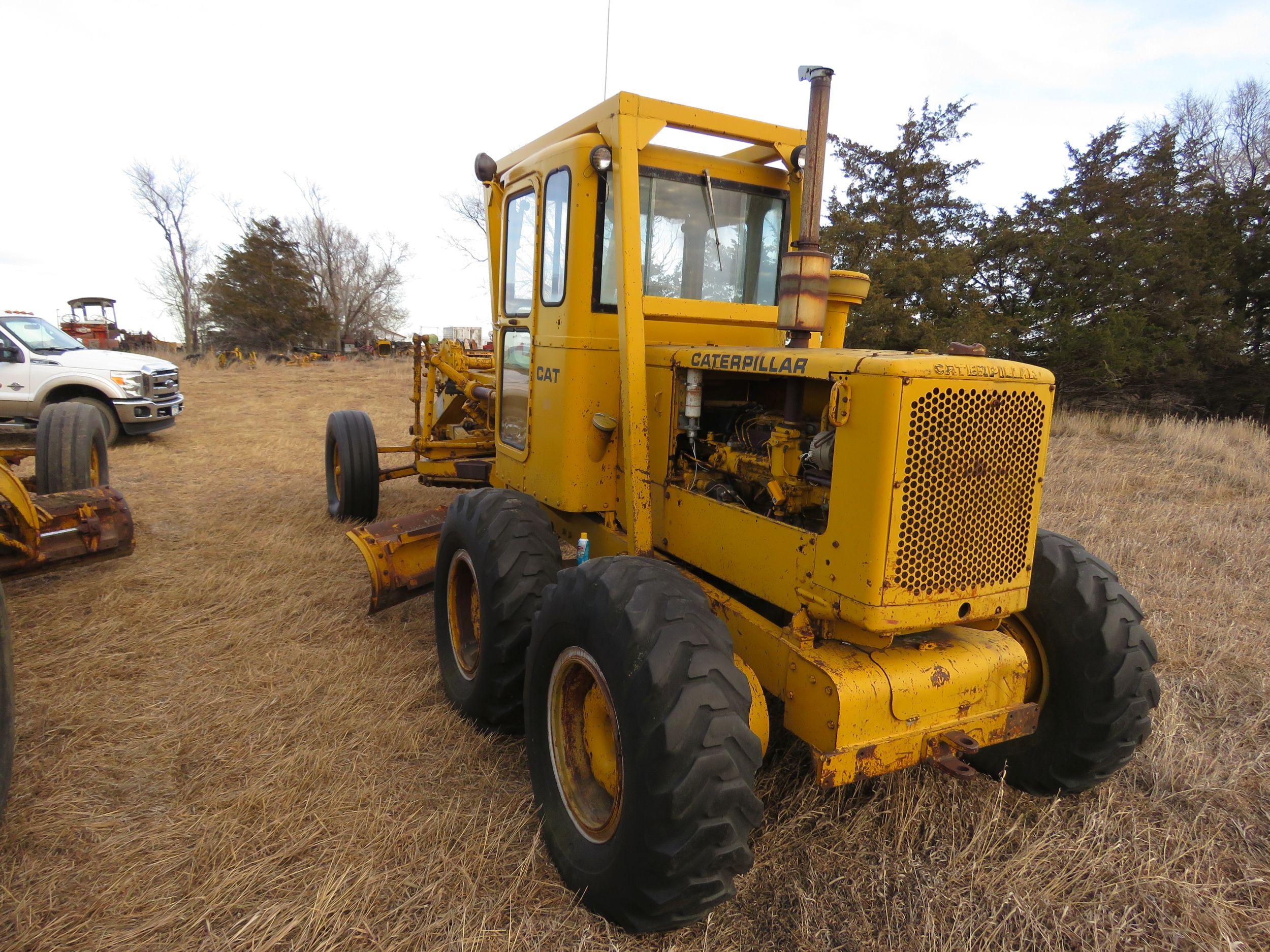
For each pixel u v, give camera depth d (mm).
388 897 2279
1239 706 3672
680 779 1957
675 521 2988
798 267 2578
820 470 2348
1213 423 13789
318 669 3727
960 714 2381
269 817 2609
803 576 2328
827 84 2502
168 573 4965
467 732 3209
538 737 2607
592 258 3168
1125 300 16766
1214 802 2912
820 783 2152
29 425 9492
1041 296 17328
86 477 5570
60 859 2406
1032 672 2836
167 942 2100
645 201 3279
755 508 2748
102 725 3164
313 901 2236
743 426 2924
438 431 6715
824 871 2453
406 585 4148
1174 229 17109
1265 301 17891
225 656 3842
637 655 2088
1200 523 7012
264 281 38125
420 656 3918
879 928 2242
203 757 2973
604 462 3336
